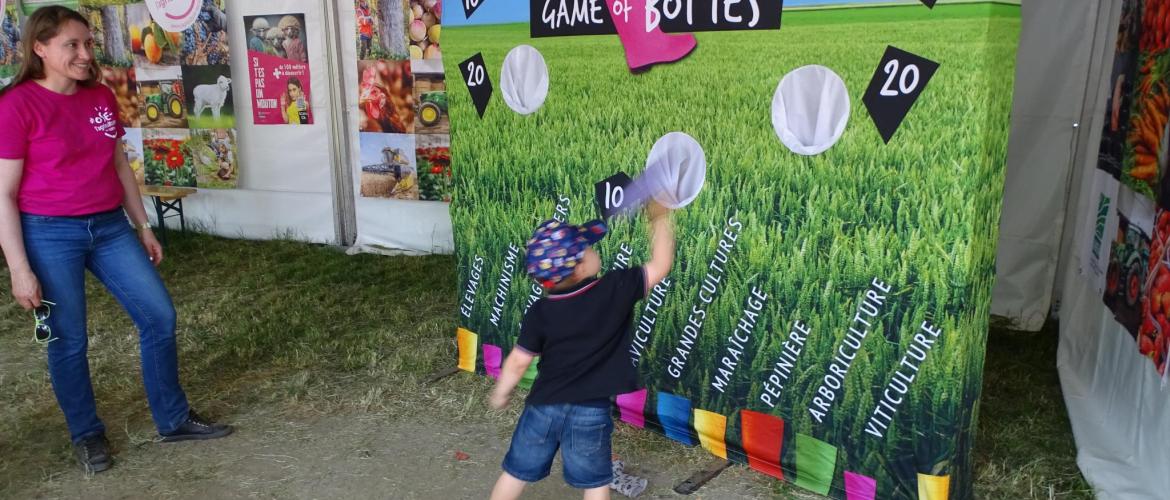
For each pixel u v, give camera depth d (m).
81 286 3.30
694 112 3.17
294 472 3.45
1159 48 3.15
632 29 3.28
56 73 3.08
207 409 4.05
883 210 2.74
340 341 4.97
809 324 3.04
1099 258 4.00
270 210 7.52
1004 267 5.08
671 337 3.50
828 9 2.72
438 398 4.13
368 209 7.12
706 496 3.19
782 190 2.99
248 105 7.27
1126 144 3.63
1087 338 4.08
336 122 6.93
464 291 4.38
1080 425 3.58
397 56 6.46
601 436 2.58
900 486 2.92
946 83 2.51
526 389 4.20
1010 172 4.90
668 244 2.69
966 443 2.87
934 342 2.72
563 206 3.76
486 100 3.94
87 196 3.22
